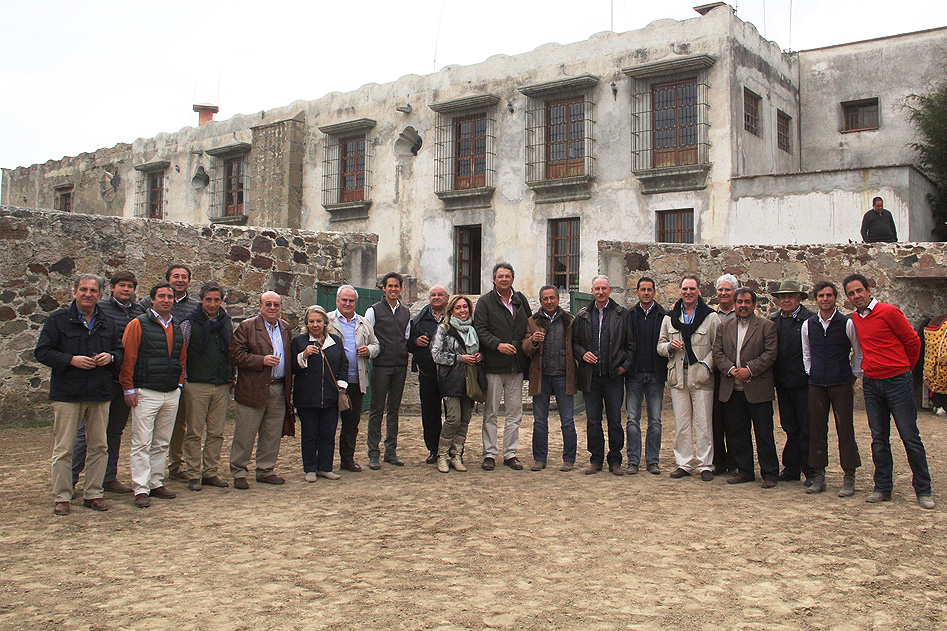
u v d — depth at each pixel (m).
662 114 17.98
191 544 5.06
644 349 7.67
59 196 30.47
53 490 5.77
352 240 12.59
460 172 21.02
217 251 11.00
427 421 8.07
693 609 3.95
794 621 3.81
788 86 19.70
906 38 18.86
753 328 7.14
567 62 19.19
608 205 18.48
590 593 4.17
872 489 6.91
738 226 16.84
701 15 17.69
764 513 6.01
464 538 5.23
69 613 3.82
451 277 20.86
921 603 4.07
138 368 6.13
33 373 9.45
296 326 11.82
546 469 7.84
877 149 19.12
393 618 3.78
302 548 4.98
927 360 11.20
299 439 9.53
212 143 25.42
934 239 17.03
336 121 23.08
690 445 7.55
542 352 7.84
